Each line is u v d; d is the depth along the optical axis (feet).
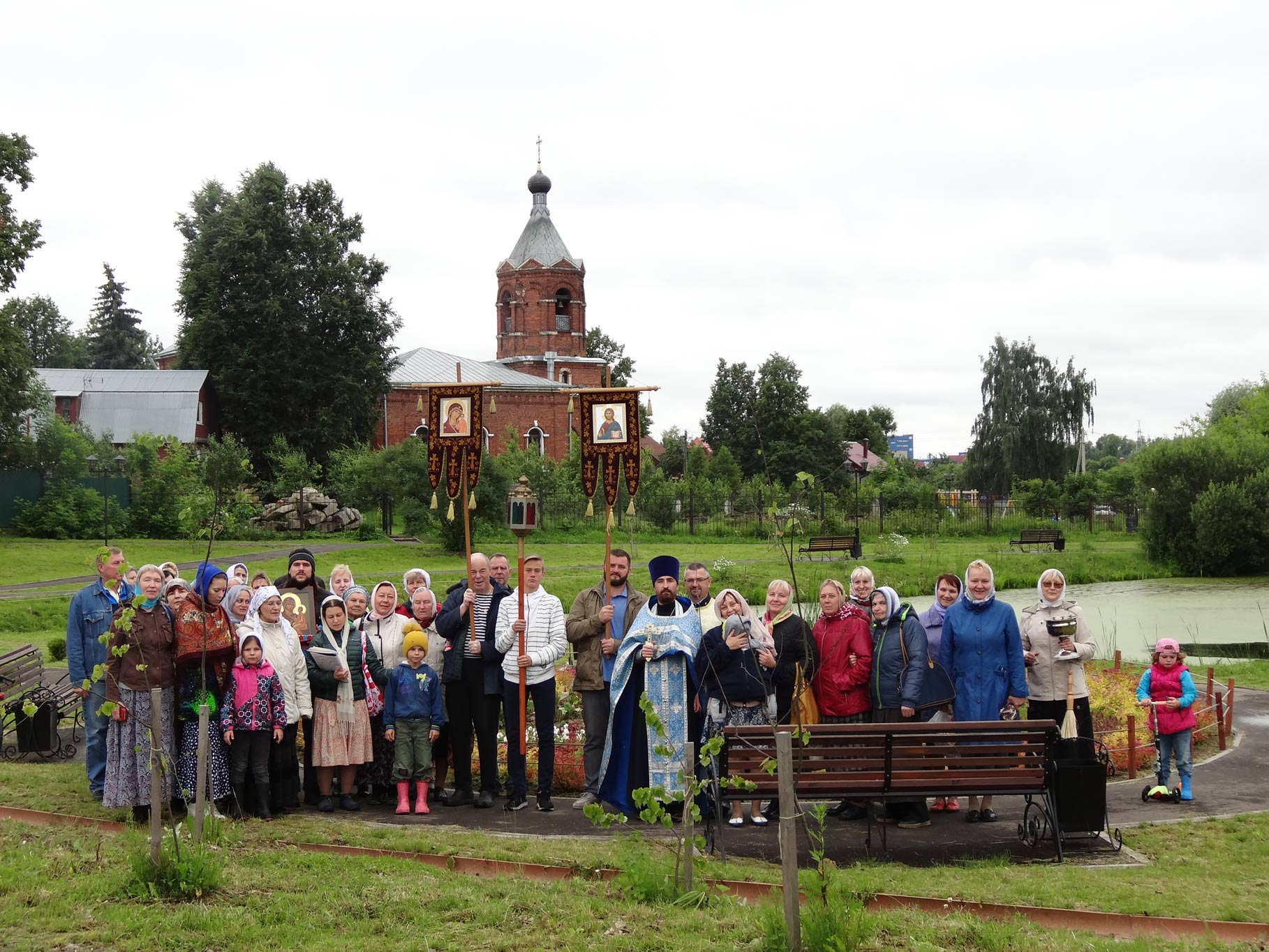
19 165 132.46
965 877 26.23
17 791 34.19
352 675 33.01
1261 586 124.06
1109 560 142.00
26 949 19.90
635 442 35.27
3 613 84.12
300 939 20.85
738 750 27.81
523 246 244.01
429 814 32.96
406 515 134.21
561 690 49.60
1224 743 43.52
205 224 217.97
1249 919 23.35
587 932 21.49
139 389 190.49
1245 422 188.55
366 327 197.26
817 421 296.92
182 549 127.95
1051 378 268.00
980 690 32.86
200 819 25.98
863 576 33.76
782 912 20.67
